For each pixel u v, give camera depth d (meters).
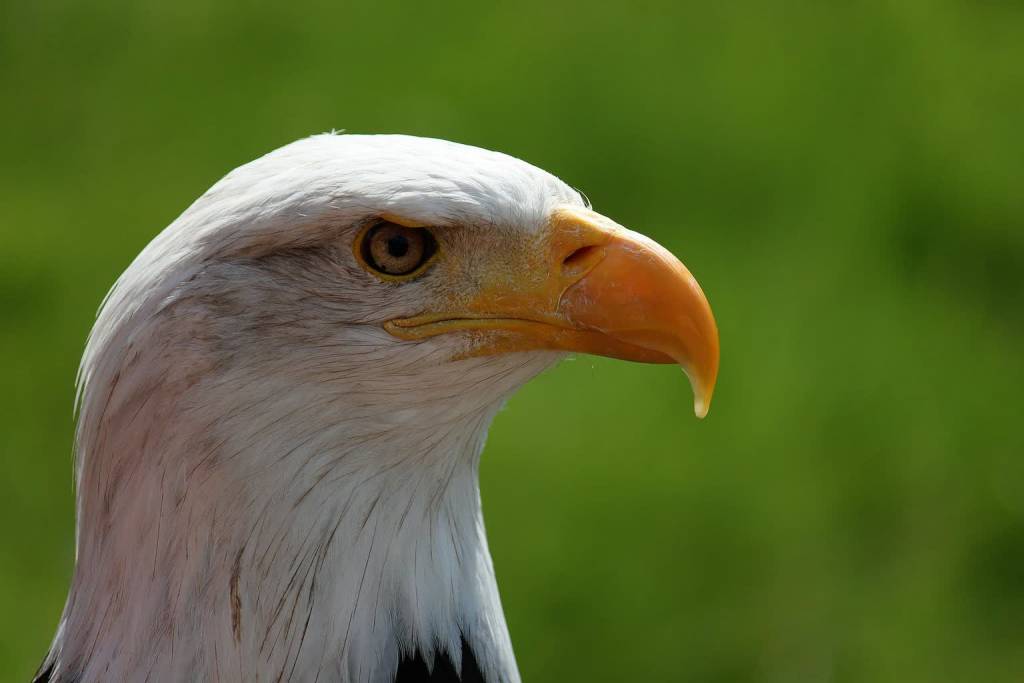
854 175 14.00
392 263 4.92
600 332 5.14
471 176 4.96
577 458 11.27
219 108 15.16
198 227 4.81
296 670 4.98
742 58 15.32
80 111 15.27
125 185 14.30
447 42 15.72
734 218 13.67
